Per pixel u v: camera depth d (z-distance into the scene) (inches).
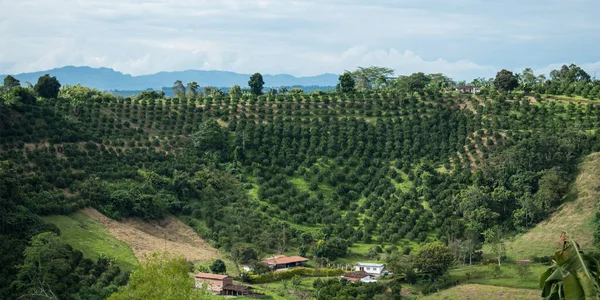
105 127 6560.0
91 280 3828.7
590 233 4835.1
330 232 5600.4
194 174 6190.9
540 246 4891.7
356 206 6018.7
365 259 5216.5
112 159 5880.9
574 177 5600.4
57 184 5032.0
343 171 6446.9
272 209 5876.0
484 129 6584.6
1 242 3754.9
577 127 6151.6
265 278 4598.9
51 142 5615.2
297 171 6446.9
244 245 5137.8
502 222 5497.1
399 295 4151.1
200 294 2942.9
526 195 5526.6
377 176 6304.1
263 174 6373.0
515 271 4399.6
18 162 5012.3
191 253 4913.9
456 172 6043.3
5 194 4202.8
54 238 3892.7
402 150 6614.2
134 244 4685.0
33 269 3582.7
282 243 5374.0
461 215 5620.1
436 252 4601.4
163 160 6309.1
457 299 3996.1
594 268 1072.8
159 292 2576.3
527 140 5989.2
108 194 5231.3
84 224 4699.8
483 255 4997.5
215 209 5733.3
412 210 5797.2
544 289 1123.9
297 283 4451.3
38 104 6353.3
